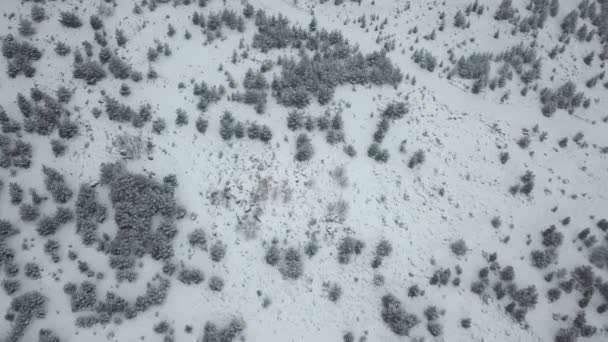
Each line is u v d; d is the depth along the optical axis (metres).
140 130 61.16
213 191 57.56
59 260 51.59
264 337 49.97
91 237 52.31
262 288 52.62
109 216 54.44
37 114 58.62
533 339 51.44
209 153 60.41
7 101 61.59
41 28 69.56
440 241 57.22
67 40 69.06
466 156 65.06
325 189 59.22
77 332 48.50
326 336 50.53
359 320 51.56
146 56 69.25
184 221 55.34
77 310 49.03
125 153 58.34
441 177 62.47
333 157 61.91
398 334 50.69
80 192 53.84
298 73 68.25
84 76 64.19
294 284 53.16
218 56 70.94
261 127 61.38
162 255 51.81
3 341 47.19
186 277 51.25
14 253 51.41
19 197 53.94
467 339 51.00
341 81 69.44
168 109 63.50
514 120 70.50
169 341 48.62
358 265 54.75
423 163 63.22
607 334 51.75
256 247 54.88
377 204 59.06
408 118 67.56
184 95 65.25
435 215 59.22
